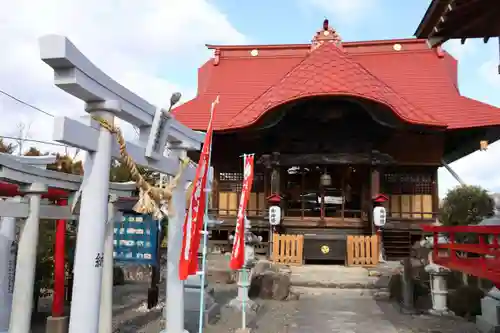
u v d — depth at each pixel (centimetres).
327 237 1755
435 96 2258
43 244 1094
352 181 2100
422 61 2492
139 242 1009
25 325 736
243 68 2589
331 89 1753
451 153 2436
